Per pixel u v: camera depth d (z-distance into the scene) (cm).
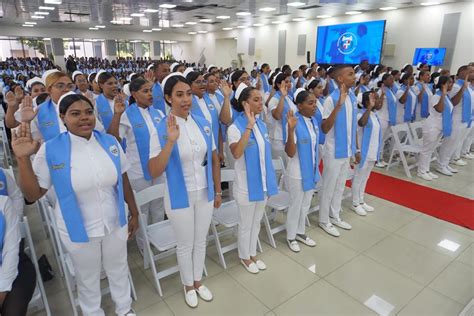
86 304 184
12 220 164
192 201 192
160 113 271
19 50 1927
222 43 1953
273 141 371
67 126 154
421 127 478
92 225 163
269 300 221
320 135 317
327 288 234
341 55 1096
